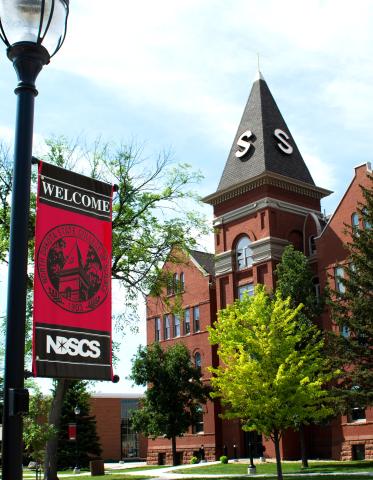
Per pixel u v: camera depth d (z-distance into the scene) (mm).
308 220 46438
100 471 36000
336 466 32531
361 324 30906
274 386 26094
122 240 27578
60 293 7789
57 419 25719
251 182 46562
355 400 30484
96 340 7992
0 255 25594
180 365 43969
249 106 50781
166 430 42656
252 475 30109
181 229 28750
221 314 31922
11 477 5406
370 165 41156
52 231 7891
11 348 5676
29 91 6262
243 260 47031
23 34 6164
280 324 27766
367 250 31016
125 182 28047
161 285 28906
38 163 7926
